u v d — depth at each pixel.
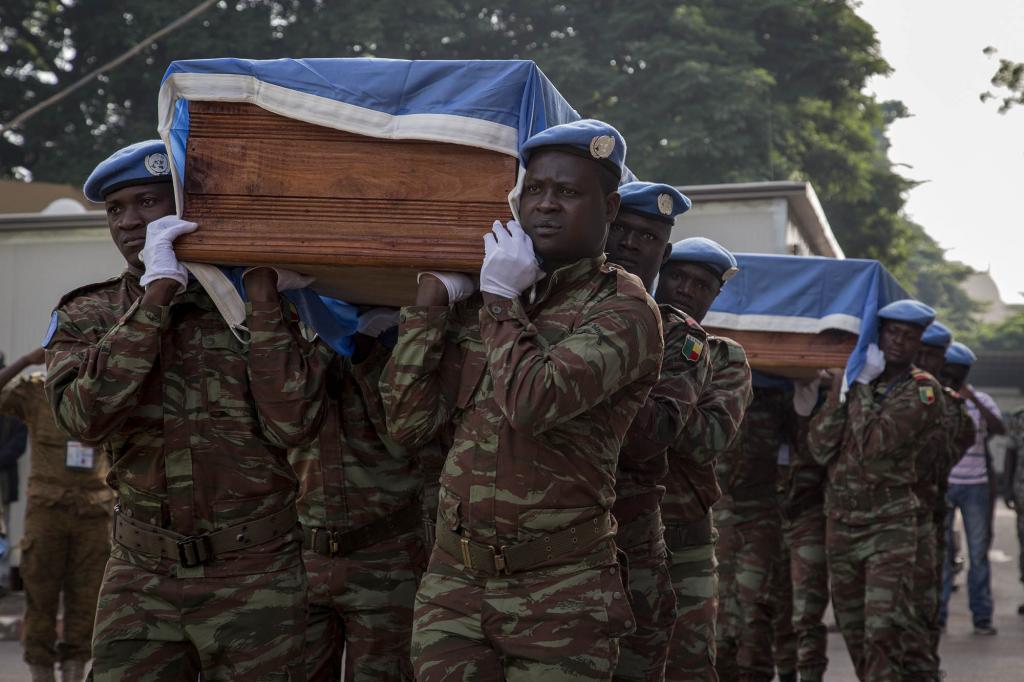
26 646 6.04
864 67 24.55
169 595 3.21
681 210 4.09
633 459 3.86
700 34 21.48
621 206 3.99
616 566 3.11
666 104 20.56
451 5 21.31
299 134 3.17
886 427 5.93
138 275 3.48
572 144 3.00
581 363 2.91
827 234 10.80
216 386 3.27
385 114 3.14
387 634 4.00
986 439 9.48
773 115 21.47
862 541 6.05
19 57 22.62
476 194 3.13
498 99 3.13
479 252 3.12
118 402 3.11
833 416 6.12
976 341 58.94
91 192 3.42
